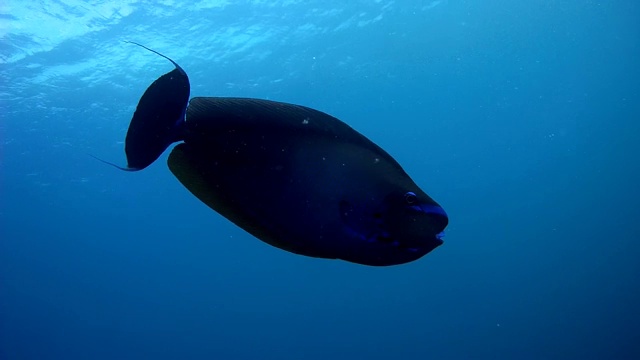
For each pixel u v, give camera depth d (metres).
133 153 0.75
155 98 0.78
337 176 0.83
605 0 28.03
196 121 0.81
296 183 0.81
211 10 19.67
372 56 27.56
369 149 0.86
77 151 28.70
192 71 23.31
